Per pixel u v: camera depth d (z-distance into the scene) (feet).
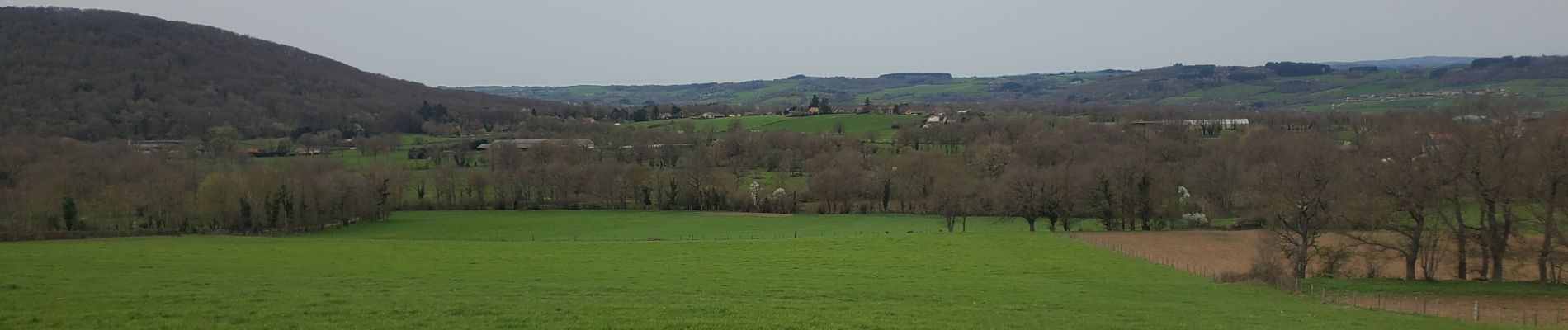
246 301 106.63
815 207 394.11
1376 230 198.70
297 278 143.33
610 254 213.05
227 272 156.04
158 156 411.34
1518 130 188.44
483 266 182.50
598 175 416.26
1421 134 226.58
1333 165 238.68
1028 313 116.26
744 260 203.00
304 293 116.16
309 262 183.62
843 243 240.53
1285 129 545.03
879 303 122.83
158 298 107.76
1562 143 171.32
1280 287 160.35
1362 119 531.91
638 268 181.68
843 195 385.29
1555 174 170.30
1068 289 152.05
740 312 107.76
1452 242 193.57
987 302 127.85
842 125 635.66
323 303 106.63
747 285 147.02
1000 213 333.01
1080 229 301.02
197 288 120.57
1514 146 180.65
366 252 207.51
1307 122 568.41
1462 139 184.65
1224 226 294.87
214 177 309.63
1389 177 191.01
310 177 336.29
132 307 100.83
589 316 101.45
